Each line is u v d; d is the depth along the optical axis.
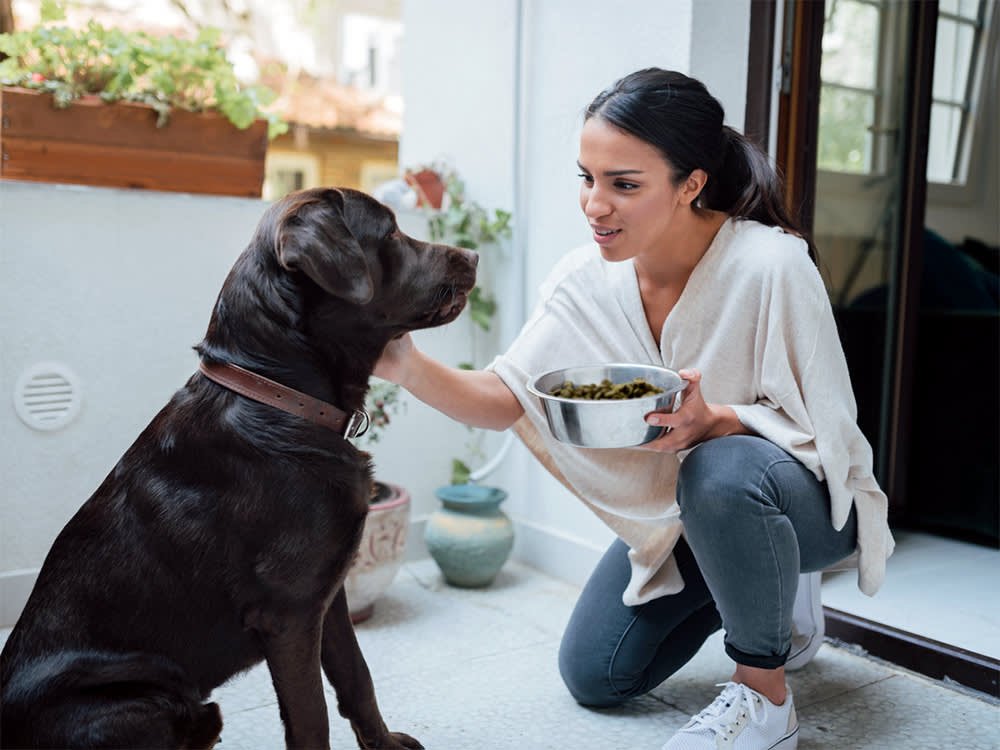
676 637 1.94
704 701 1.98
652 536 1.84
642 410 1.42
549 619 2.46
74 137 2.37
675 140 1.52
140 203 2.43
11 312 2.29
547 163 2.74
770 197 1.72
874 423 3.12
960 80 3.21
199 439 1.38
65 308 2.36
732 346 1.67
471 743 1.79
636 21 2.41
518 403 1.85
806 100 2.46
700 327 1.70
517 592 2.67
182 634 1.38
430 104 3.27
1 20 3.27
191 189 2.55
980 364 3.02
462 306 1.56
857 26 2.78
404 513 2.46
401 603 2.57
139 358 2.47
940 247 3.23
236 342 1.42
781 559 1.57
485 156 3.00
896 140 2.96
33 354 2.33
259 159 2.62
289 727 1.43
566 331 1.86
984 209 3.44
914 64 2.90
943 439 3.13
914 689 2.03
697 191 1.62
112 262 2.40
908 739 1.80
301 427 1.40
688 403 1.54
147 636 1.36
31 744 1.29
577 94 2.62
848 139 2.86
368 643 2.28
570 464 1.84
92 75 2.45
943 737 1.81
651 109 1.51
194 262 2.52
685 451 1.78
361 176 4.71
